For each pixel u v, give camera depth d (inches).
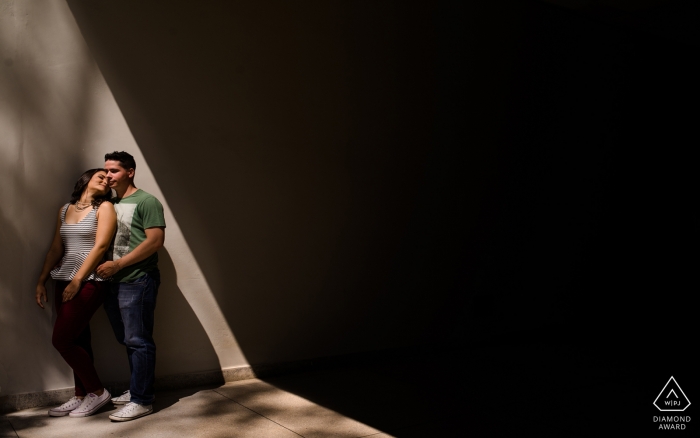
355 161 209.9
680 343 257.3
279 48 193.0
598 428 155.6
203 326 183.2
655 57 297.3
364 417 158.6
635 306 291.9
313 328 203.0
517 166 253.3
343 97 206.4
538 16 255.8
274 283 194.9
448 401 173.6
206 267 183.0
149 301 158.7
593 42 274.4
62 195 163.0
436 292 232.2
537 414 164.6
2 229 156.6
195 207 180.7
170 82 175.8
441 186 231.9
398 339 222.8
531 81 255.3
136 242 159.6
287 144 195.8
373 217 215.0
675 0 249.6
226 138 185.0
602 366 217.0
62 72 161.8
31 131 158.9
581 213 275.4
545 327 265.1
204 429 147.2
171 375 178.4
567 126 268.2
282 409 163.5
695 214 303.7
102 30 166.1
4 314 157.2
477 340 244.7
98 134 166.9
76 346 153.3
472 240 241.3
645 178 295.3
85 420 151.8
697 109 301.3
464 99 236.4
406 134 221.6
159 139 174.7
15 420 150.9
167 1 174.9
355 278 211.6
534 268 260.8
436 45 227.8
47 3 159.3
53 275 155.6
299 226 199.0
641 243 294.0
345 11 205.3
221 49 183.3
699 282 301.9
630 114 290.2
